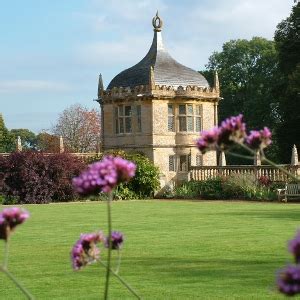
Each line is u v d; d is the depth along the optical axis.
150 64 46.66
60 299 9.85
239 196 39.41
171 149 45.59
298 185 36.34
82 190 3.54
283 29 57.72
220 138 3.90
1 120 90.62
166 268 12.56
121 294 10.12
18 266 13.23
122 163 3.59
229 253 14.44
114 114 47.22
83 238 4.48
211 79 78.62
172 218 24.58
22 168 38.06
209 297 9.67
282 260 13.27
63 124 75.62
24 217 3.76
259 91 73.69
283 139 57.53
